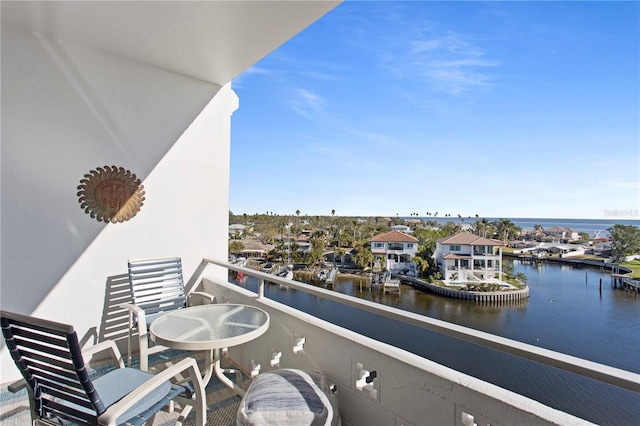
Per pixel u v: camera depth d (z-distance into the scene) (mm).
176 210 3709
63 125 3021
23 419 2301
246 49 3150
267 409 1653
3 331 1579
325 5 2445
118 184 3312
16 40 2811
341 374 2010
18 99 2816
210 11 2551
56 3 2482
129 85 3385
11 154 2785
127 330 3348
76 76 3088
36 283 2883
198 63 3451
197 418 1845
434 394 1534
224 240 4098
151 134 3531
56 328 1434
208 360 2600
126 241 3369
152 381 1618
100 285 3201
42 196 2918
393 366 1712
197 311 2619
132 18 2666
